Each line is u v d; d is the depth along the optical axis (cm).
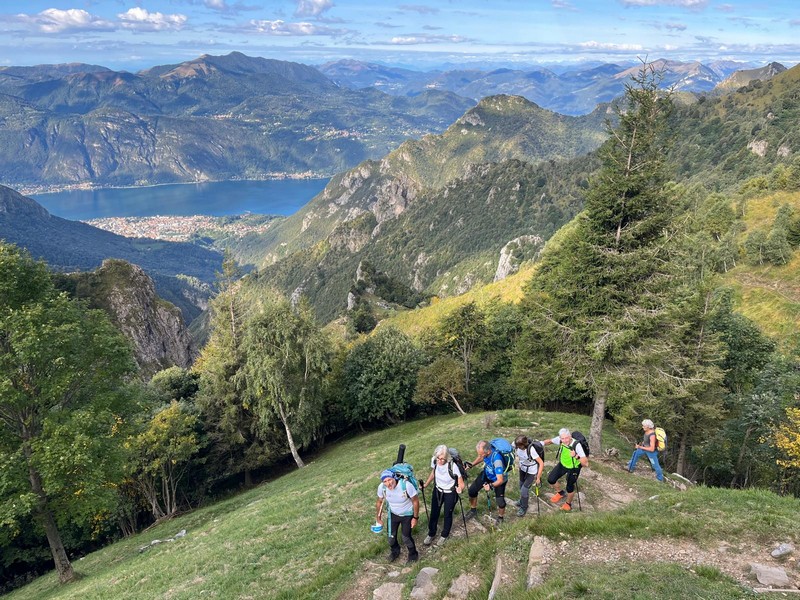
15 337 2341
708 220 10556
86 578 2544
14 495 2425
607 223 2231
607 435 2939
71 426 2380
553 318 2409
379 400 5169
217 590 1384
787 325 7106
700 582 888
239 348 4800
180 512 4388
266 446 4722
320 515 1848
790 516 1141
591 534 1110
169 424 4194
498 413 3341
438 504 1260
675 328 2194
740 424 3356
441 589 1041
